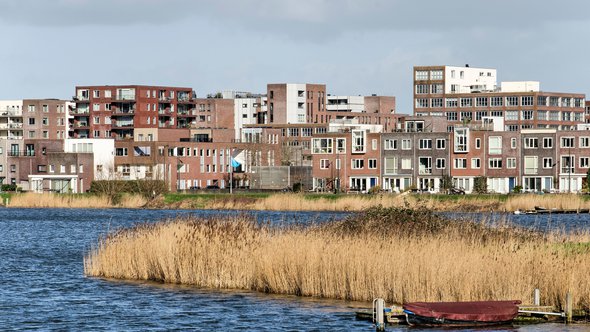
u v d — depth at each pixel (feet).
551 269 461.78
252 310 473.26
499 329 433.07
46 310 484.74
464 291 457.68
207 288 536.83
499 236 547.49
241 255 538.88
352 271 490.49
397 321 442.50
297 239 529.86
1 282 572.92
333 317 455.22
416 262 472.03
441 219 568.41
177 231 574.56
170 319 459.73
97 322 456.04
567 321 442.09
